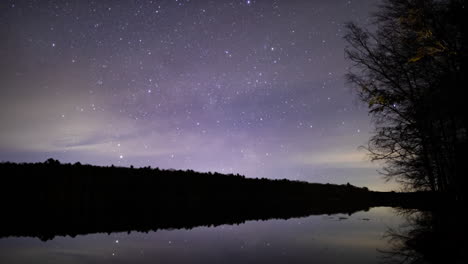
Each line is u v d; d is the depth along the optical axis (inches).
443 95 461.1
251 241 381.7
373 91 592.4
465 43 449.7
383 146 566.9
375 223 525.7
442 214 462.0
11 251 318.7
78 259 294.8
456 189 473.7
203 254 317.1
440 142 494.9
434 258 301.3
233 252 325.7
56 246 342.3
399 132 555.5
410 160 543.5
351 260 298.0
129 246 347.9
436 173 520.4
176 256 308.5
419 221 489.7
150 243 364.2
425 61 509.0
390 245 362.0
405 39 545.6
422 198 562.6
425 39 496.4
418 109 521.0
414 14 495.8
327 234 428.5
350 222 537.0
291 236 415.5
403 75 560.7
